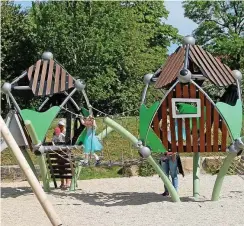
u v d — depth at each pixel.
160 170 11.30
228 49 47.62
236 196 12.24
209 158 18.17
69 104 14.10
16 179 17.12
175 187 11.74
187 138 11.01
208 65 11.47
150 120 11.05
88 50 38.41
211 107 10.93
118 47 39.94
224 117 10.98
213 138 11.02
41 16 38.84
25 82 13.47
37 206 11.41
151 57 45.94
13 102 12.59
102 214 10.32
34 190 6.30
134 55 42.56
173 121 10.97
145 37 45.56
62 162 13.70
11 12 40.94
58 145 13.55
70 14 39.16
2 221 9.88
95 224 9.38
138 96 41.12
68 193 13.41
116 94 40.84
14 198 12.71
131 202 11.91
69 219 9.89
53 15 38.53
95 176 17.55
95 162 12.88
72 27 38.56
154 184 15.21
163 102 10.97
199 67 11.33
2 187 15.02
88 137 12.90
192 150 11.05
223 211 10.27
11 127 12.55
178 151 11.09
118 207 11.05
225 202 11.18
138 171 17.66
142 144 11.18
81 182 15.73
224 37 49.12
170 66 11.62
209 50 49.22
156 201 11.92
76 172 13.90
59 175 14.03
